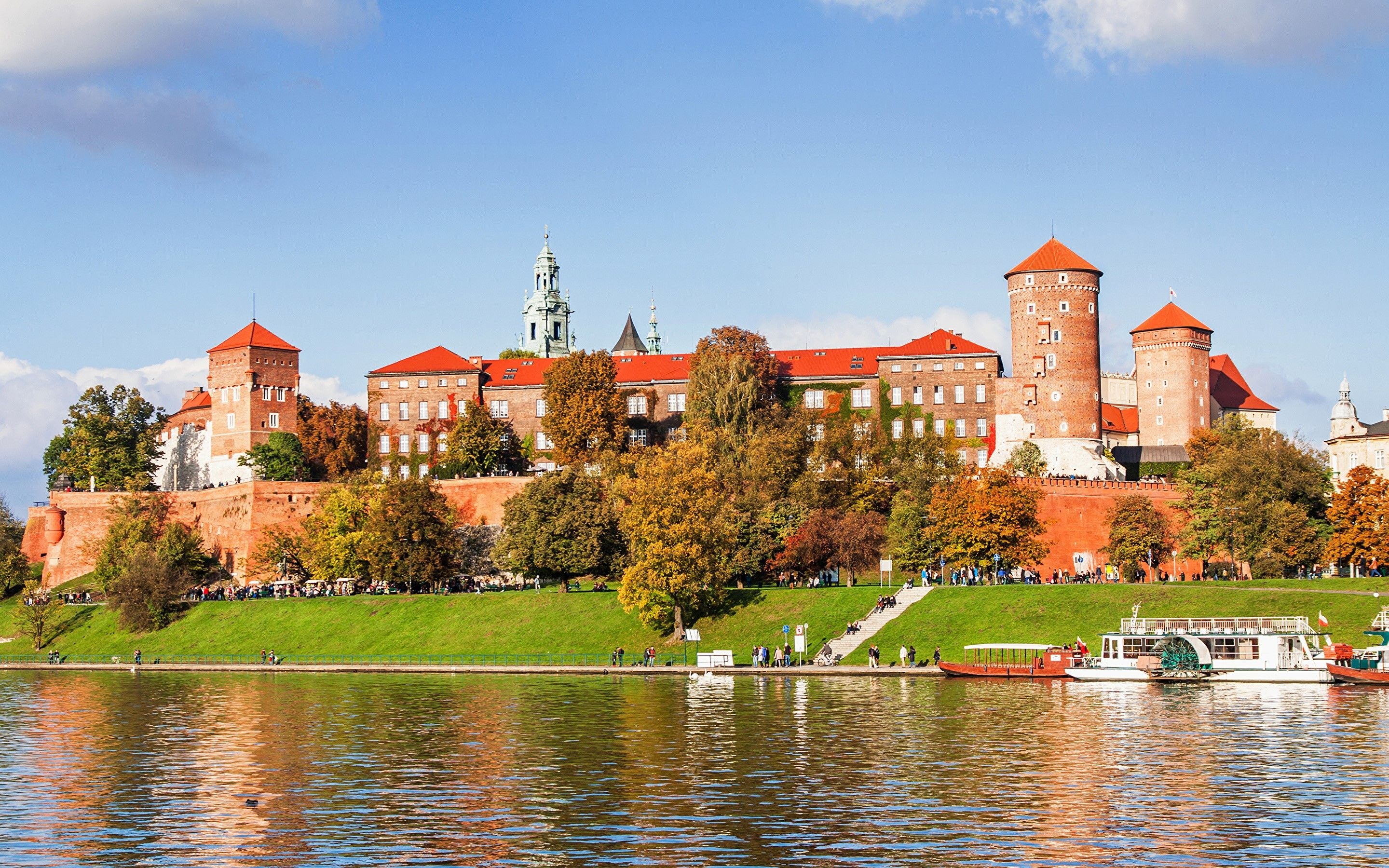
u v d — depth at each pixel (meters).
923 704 94.31
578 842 55.22
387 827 58.31
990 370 185.25
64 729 89.69
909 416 185.88
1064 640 116.62
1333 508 136.88
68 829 58.81
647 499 128.62
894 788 64.94
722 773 69.19
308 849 54.88
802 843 54.75
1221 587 121.94
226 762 75.12
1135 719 85.69
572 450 179.88
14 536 194.00
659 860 52.56
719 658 118.69
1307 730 80.50
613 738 80.94
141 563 155.88
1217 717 86.56
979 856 52.69
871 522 146.62
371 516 158.62
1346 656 105.88
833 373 189.00
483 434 188.38
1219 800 61.56
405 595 148.50
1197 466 161.50
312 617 147.38
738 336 189.38
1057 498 157.12
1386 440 190.88
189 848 55.34
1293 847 53.69
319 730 86.88
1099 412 184.25
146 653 147.50
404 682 118.19
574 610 138.38
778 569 143.12
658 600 128.50
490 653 133.75
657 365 196.25
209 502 181.88
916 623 123.81
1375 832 55.78
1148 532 147.50
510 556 144.00
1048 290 183.25
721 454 164.38
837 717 88.38
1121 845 54.03
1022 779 66.69
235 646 144.88
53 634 158.50
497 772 70.69
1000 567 140.00
